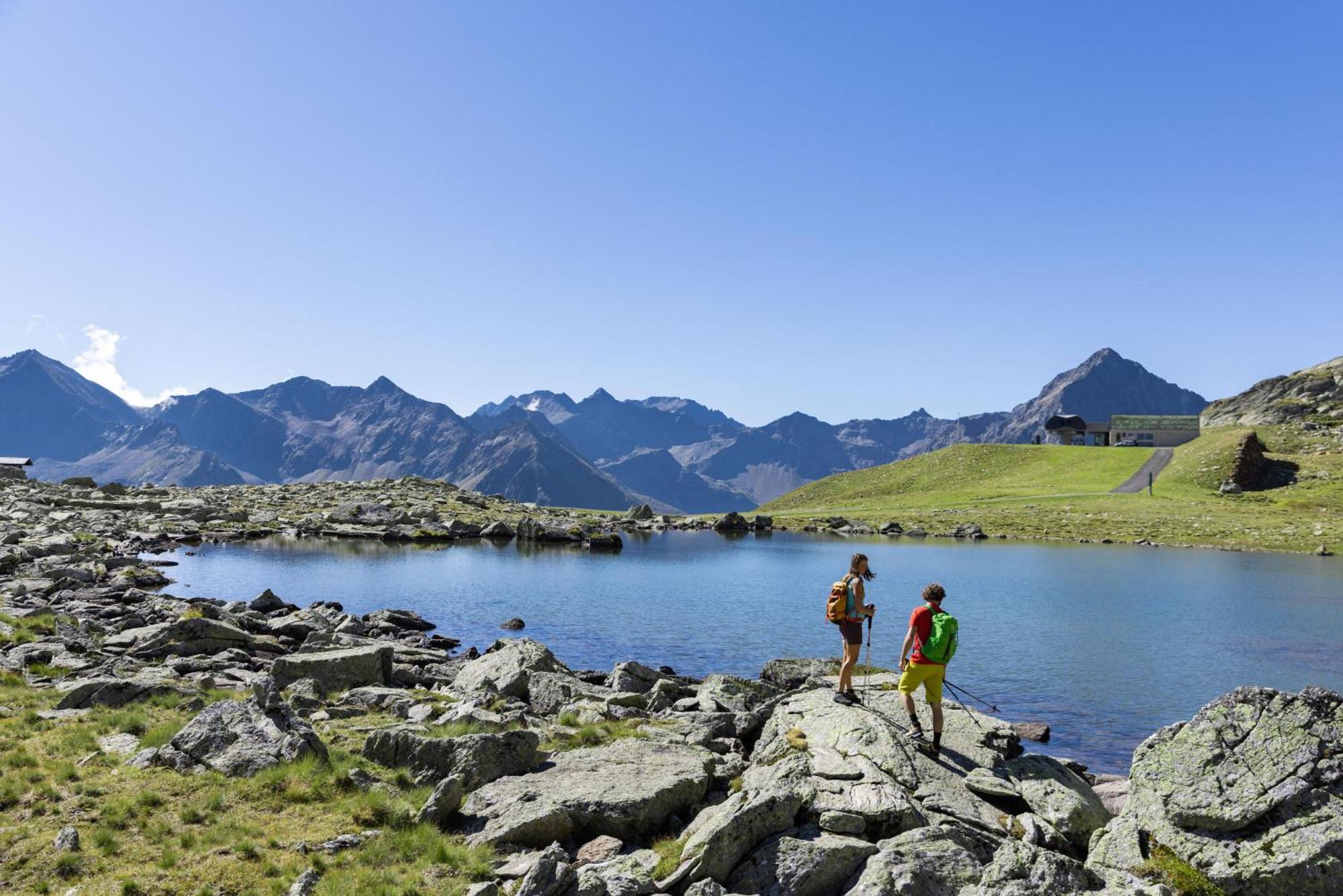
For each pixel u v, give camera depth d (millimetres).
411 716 21188
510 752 16500
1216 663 36031
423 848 12875
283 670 24969
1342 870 11945
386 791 15016
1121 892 11602
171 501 115750
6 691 19891
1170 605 52531
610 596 55281
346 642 31234
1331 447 186875
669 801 15172
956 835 13602
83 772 14594
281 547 82750
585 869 12273
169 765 15078
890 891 11797
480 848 12977
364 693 23312
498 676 27047
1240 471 155000
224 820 13172
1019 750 18312
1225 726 14562
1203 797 13703
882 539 112562
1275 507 129500
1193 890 12406
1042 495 158375
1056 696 30453
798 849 12781
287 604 43875
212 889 11008
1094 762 23156
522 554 84812
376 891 11281
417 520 108188
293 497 132125
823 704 19906
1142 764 15047
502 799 14695
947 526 124188
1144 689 31516
